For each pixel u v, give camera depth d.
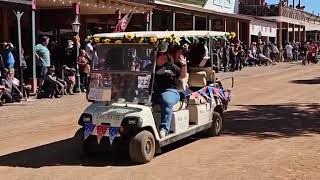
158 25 31.30
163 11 28.42
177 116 9.12
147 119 8.35
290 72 30.72
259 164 8.20
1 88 15.74
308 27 61.44
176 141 9.63
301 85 22.22
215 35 10.66
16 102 16.33
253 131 11.25
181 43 9.52
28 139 10.57
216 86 11.10
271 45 41.38
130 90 8.67
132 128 8.15
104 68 8.89
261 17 48.25
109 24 26.05
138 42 8.70
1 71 16.14
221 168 7.98
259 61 38.34
